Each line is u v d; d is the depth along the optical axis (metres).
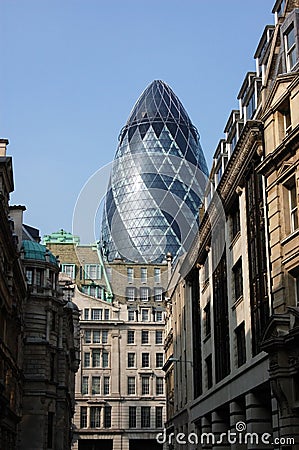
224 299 44.78
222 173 46.31
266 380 32.66
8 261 52.09
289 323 28.41
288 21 32.34
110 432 128.12
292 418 27.41
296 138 28.91
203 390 52.38
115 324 132.00
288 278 30.02
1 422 49.91
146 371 131.75
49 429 67.50
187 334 61.97
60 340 72.56
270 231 31.75
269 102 33.06
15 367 57.41
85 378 130.38
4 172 49.72
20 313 62.56
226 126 46.34
